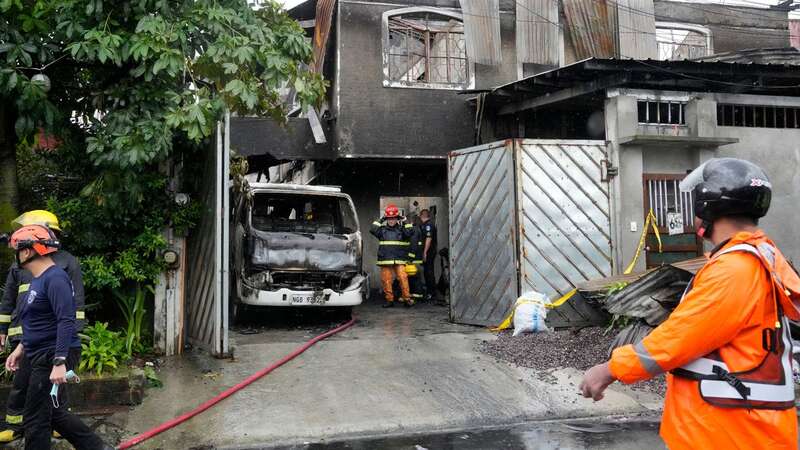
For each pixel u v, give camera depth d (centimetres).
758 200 206
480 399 561
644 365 200
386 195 1346
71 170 666
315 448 461
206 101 607
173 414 517
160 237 657
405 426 501
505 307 848
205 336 698
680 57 1348
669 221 938
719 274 195
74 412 516
